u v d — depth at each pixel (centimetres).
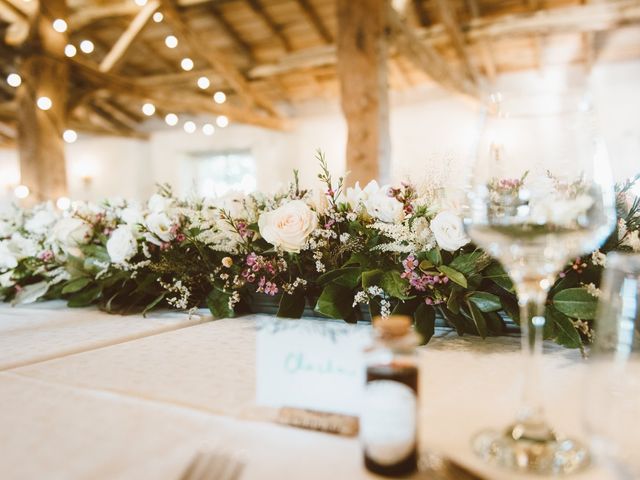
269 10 600
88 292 129
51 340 95
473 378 67
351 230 97
